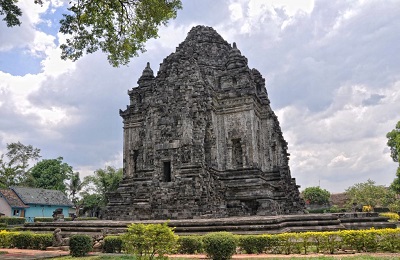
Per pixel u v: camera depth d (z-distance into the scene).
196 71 34.34
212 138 35.06
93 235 20.31
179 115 33.12
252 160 35.16
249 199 32.91
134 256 15.70
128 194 37.88
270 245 16.59
